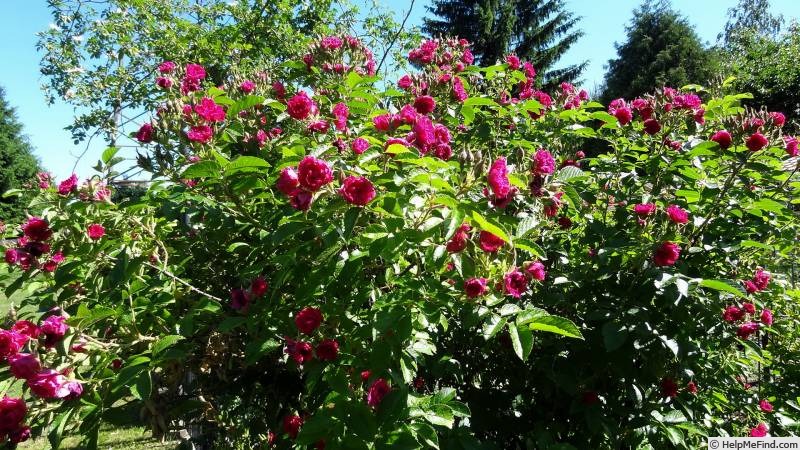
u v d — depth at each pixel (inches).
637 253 94.4
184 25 258.2
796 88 510.6
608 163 120.6
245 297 77.1
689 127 122.2
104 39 256.4
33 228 83.4
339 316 75.3
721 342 113.7
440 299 68.6
